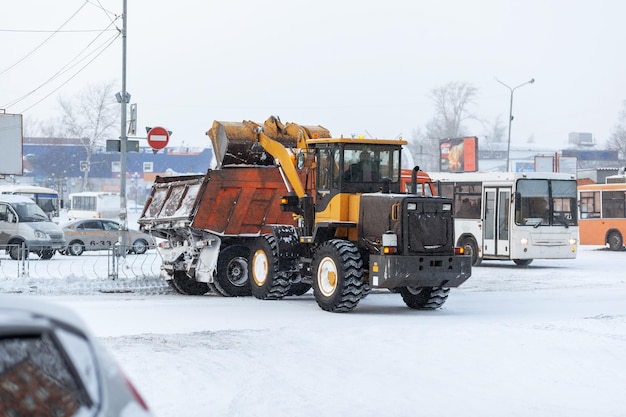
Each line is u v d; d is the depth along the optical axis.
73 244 41.78
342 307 17.81
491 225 33.28
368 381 10.51
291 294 22.12
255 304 19.44
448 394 9.95
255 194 22.08
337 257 17.86
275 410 9.00
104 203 71.12
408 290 18.95
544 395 10.00
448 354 12.16
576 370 11.24
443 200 18.16
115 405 3.48
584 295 22.23
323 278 18.28
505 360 11.78
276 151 21.47
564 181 33.06
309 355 12.02
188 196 22.25
